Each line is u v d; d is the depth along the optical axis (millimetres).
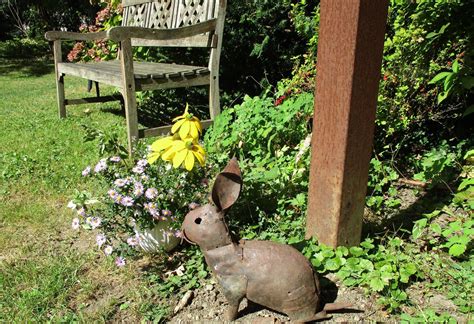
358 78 1871
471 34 2816
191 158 2084
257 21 4926
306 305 1773
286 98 3877
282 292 1754
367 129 1999
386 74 3107
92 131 2459
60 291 2125
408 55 3035
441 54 3008
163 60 5535
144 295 2088
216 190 1841
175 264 2303
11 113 5746
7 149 4211
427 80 3051
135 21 5941
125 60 3664
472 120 3328
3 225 2814
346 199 2055
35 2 15281
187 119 2199
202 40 4184
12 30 16484
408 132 3275
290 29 4984
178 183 2270
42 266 2330
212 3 4234
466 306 1876
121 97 5703
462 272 2074
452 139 3262
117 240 2436
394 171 3012
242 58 5008
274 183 2725
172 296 2066
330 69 1921
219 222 1843
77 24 16016
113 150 2430
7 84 8359
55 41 5219
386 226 2520
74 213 2949
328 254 2094
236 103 5039
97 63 5211
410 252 2244
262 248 1823
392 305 1854
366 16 1799
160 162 2318
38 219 2867
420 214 2645
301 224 2445
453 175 2932
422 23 2938
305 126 3283
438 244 2320
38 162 3832
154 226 2221
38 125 5055
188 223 1896
